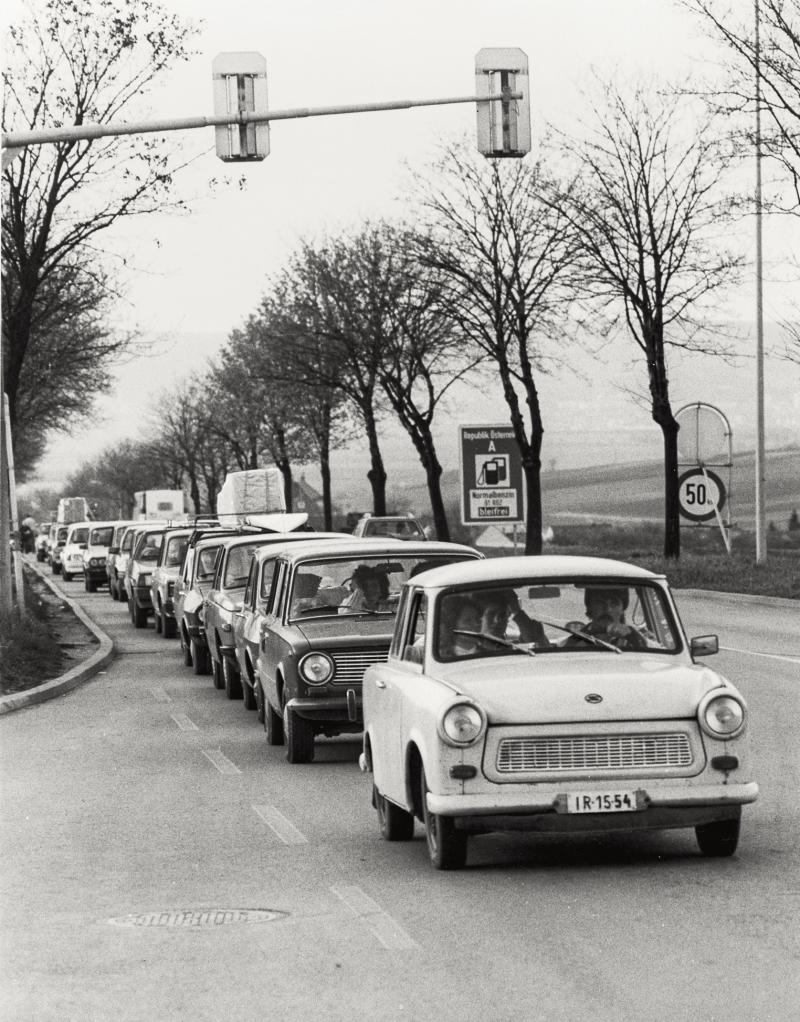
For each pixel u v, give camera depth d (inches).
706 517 2009.1
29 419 2534.5
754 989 297.0
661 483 5639.8
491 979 310.5
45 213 1454.2
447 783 407.2
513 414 2271.2
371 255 2620.6
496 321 2252.7
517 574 460.1
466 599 456.4
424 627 458.3
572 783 406.3
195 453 4990.2
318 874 427.8
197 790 593.9
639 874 410.9
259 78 816.9
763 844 446.0
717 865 418.3
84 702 938.7
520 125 826.8
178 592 1197.7
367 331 2600.9
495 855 448.8
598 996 295.0
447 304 2274.9
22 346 1492.4
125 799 576.1
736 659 1006.4
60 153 1433.3
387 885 409.1
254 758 684.1
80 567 3009.4
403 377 2819.9
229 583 1008.9
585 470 6486.2
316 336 2669.8
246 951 343.6
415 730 428.5
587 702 410.0
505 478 1546.5
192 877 430.3
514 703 410.6
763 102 1499.8
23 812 553.9
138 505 4101.9
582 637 449.4
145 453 5629.9
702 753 410.9
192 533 1411.2
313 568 706.2
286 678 662.5
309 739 660.1
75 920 381.1
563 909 371.9
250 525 1449.3
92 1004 305.1
